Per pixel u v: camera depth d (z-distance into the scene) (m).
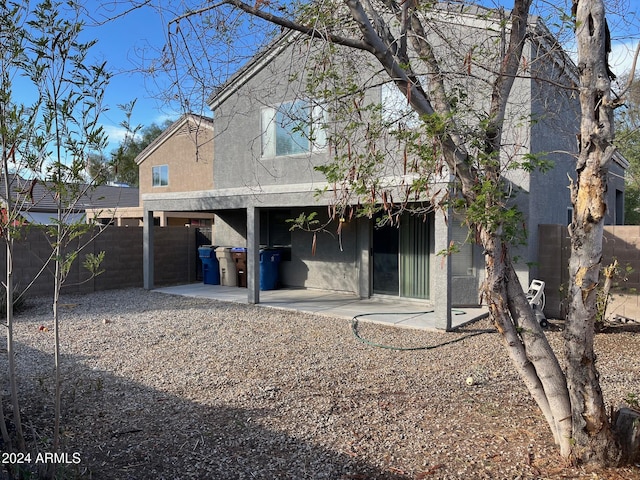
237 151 13.41
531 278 9.74
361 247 12.07
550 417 3.93
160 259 14.79
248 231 11.21
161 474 3.65
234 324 9.11
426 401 5.16
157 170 25.25
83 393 5.38
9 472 3.45
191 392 5.44
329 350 7.29
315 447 4.10
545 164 3.89
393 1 4.47
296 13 4.43
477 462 3.84
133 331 8.49
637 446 3.70
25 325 8.93
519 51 4.16
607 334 8.48
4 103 3.28
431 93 4.23
